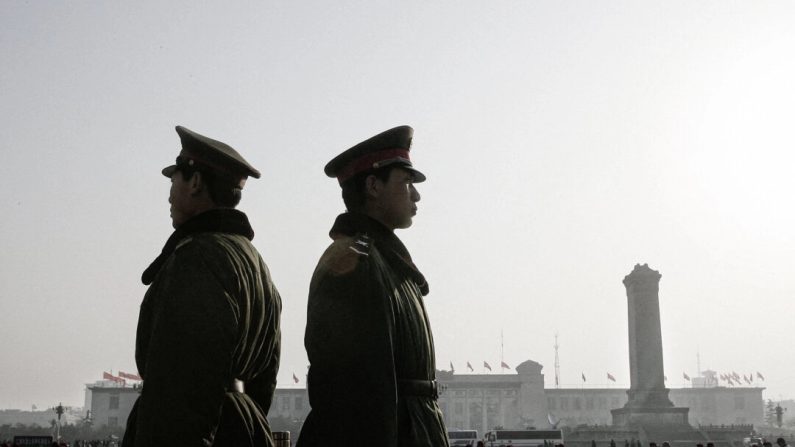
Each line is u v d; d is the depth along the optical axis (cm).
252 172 505
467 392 14112
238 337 446
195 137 492
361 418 466
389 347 481
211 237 462
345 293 487
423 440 495
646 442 8112
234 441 443
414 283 545
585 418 14738
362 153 544
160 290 452
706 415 15038
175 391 410
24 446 4212
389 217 542
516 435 7788
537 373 14312
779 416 13950
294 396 13525
